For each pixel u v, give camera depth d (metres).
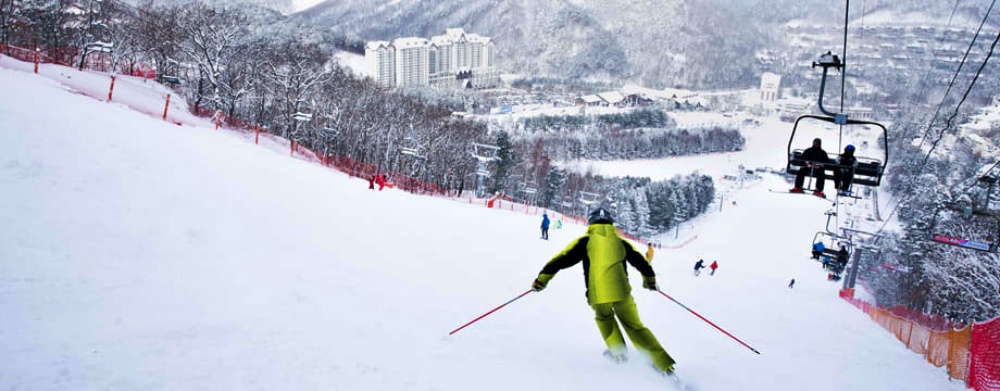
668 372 5.98
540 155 106.75
